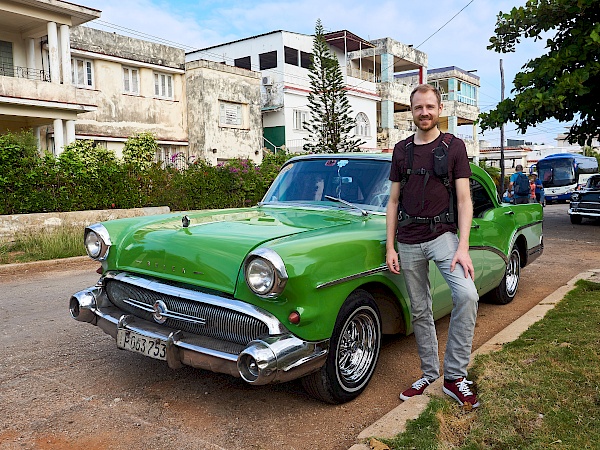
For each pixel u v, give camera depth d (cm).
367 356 355
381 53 3444
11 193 1084
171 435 306
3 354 444
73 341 480
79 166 1208
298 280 288
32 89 1606
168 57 2234
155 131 2195
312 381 326
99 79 1989
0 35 1748
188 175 1517
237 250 311
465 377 329
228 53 3014
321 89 2377
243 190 1614
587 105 1300
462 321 316
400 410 309
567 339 410
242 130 2444
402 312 380
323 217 398
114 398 355
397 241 338
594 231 1373
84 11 1703
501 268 540
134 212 1279
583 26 1215
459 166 316
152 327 334
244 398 355
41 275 834
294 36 2900
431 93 313
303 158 494
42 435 305
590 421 290
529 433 281
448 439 286
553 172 3038
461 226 315
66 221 1143
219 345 304
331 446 294
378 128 3488
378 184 428
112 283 369
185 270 322
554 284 711
